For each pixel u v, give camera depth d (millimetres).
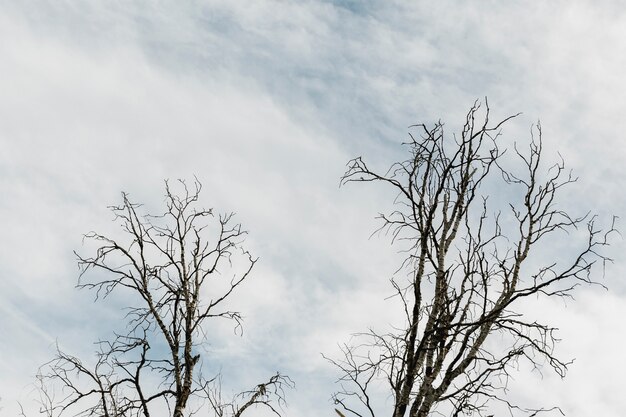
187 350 11289
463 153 9836
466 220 9625
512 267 9836
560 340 8727
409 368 8953
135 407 10523
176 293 11469
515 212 10250
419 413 8734
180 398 10867
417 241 9789
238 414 11016
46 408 10305
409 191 9625
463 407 8672
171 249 12031
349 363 9031
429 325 9320
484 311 9000
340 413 8914
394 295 9344
